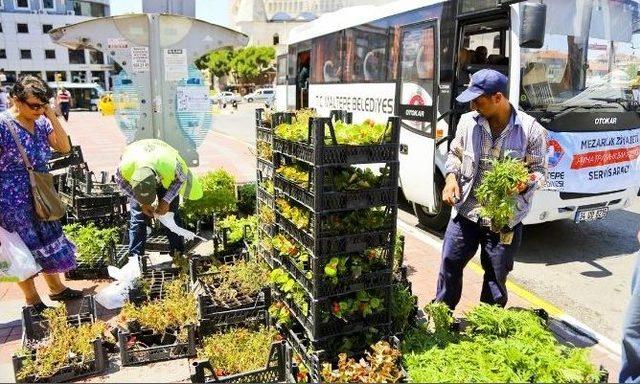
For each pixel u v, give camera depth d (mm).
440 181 7035
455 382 2740
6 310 4531
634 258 6160
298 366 3352
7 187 3961
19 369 3367
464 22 6395
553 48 5906
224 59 81188
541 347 3064
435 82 6516
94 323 3844
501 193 3400
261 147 4746
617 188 6180
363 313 3402
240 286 4191
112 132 21562
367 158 3199
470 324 3590
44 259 4254
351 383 2939
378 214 3393
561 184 5742
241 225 5480
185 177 4684
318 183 3084
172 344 3727
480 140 3637
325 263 3232
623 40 6395
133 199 4887
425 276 5488
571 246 6629
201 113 6738
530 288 5305
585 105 5949
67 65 71500
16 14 66938
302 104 13383
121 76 6438
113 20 6121
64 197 6418
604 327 4445
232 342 3592
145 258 4855
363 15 8797
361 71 8883
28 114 3957
